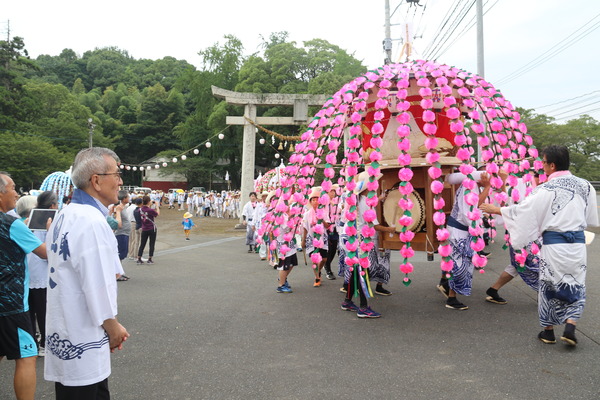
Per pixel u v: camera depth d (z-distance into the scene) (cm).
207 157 5453
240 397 312
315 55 3744
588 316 479
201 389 326
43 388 338
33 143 3672
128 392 322
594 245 998
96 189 221
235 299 614
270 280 758
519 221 404
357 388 323
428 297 600
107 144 5272
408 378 339
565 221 385
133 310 556
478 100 492
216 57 4572
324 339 436
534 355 377
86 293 196
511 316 498
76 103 5247
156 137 6306
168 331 468
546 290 397
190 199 3192
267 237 622
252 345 422
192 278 780
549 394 305
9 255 271
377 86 494
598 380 324
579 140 3303
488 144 465
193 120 5047
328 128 508
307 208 712
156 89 6506
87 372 199
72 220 204
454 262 517
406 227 442
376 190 492
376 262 566
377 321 493
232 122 1889
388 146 513
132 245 1062
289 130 3594
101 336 206
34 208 442
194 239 1545
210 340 438
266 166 4759
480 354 384
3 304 265
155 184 5731
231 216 2936
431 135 439
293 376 347
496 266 820
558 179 395
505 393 308
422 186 500
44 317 398
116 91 7419
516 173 504
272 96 1853
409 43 707
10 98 4106
